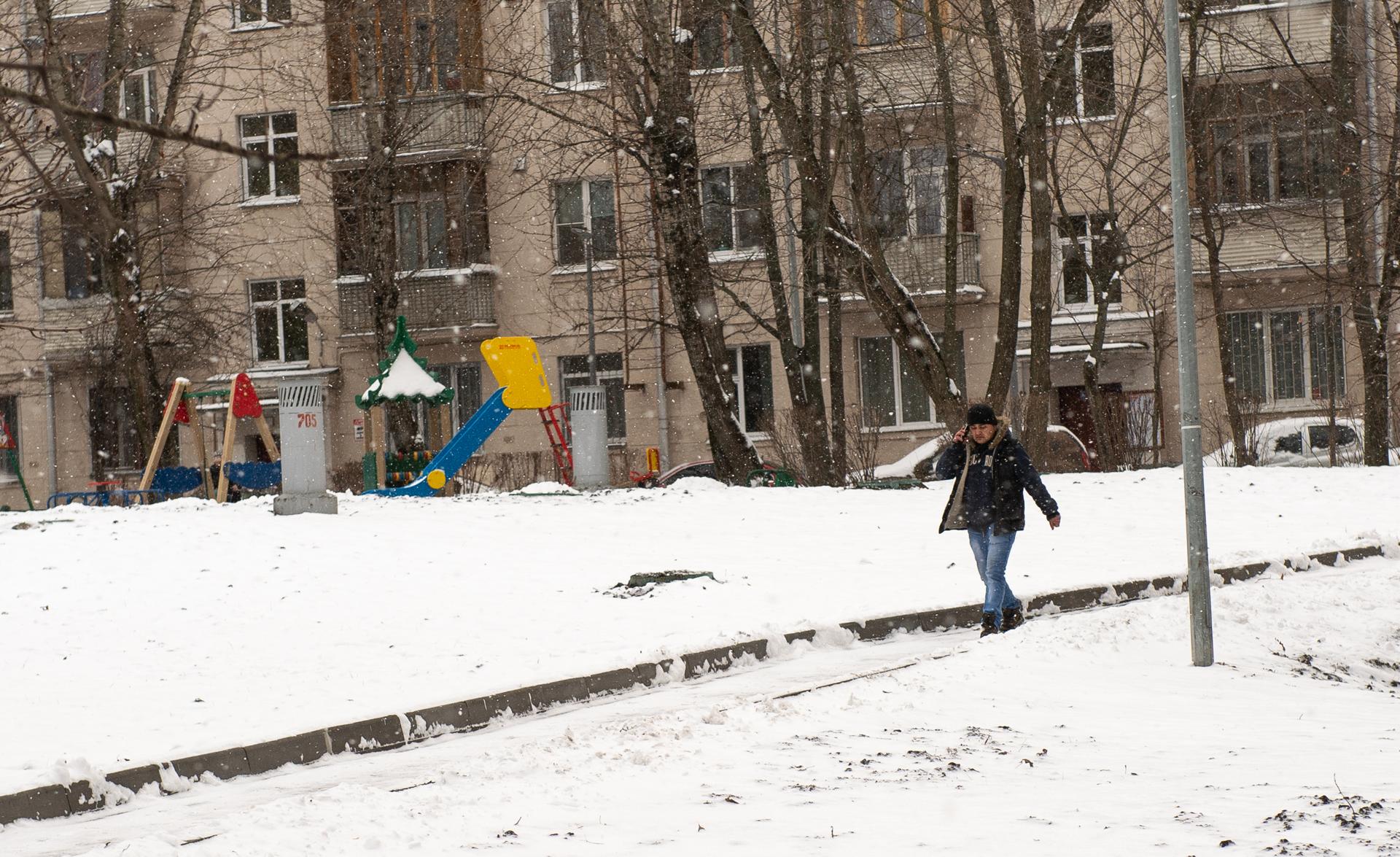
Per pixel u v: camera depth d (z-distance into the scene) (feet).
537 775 28.81
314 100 156.46
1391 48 128.57
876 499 92.12
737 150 150.51
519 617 55.11
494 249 165.48
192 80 108.88
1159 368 135.23
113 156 111.04
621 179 152.97
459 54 153.28
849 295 154.92
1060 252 153.58
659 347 161.38
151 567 65.51
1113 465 130.52
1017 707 36.50
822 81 110.32
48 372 172.76
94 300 166.61
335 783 32.32
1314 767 28.96
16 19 91.35
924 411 159.53
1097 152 132.46
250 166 168.25
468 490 138.41
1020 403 146.00
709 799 26.76
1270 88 141.49
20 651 49.19
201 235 151.12
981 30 106.63
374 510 86.17
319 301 168.76
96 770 31.55
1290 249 143.74
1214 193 143.54
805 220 115.55
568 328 163.63
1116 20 143.95
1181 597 55.11
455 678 43.24
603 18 108.17
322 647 49.52
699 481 100.27
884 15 129.18
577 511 87.76
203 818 29.32
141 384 132.46
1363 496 89.56
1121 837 22.84
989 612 50.55
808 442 117.91
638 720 35.19
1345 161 122.83
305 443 83.61
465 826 24.81
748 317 158.10
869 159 120.67
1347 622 52.19
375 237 134.10
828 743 31.99
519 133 137.49
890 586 61.52
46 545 70.28
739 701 36.50
